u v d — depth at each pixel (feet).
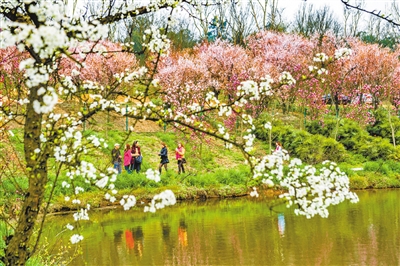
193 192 66.95
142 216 53.47
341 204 59.82
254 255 35.88
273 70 97.76
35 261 25.93
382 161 87.92
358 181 76.07
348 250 37.01
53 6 10.74
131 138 90.17
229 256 35.91
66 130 15.49
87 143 15.29
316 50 117.19
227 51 99.45
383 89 112.78
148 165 78.84
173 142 93.15
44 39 9.31
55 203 52.26
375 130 109.40
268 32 120.98
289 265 33.22
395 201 61.62
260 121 97.45
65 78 16.11
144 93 15.78
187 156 86.33
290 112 120.57
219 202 63.87
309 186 15.43
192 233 44.21
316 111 109.09
